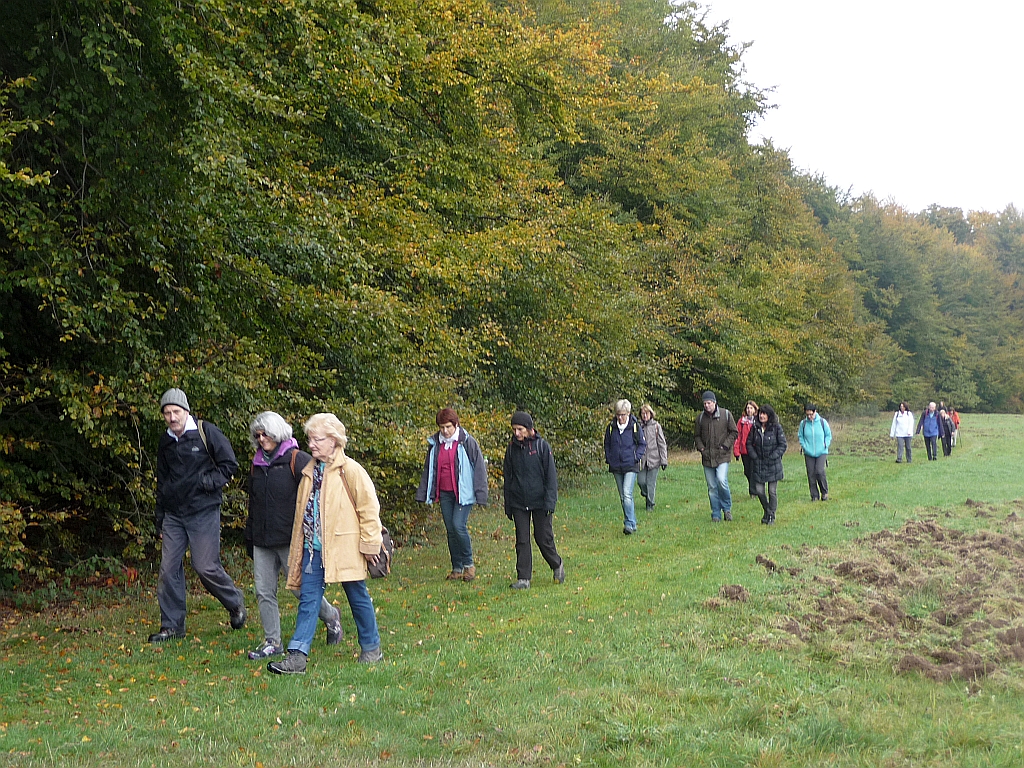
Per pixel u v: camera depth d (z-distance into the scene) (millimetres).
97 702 5570
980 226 107250
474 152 16672
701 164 31422
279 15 9977
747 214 36312
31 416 9867
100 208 8672
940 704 5129
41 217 8055
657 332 26172
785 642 6508
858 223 71812
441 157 15852
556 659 6285
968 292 81688
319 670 6211
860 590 8297
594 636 6930
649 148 29156
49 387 9039
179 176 8633
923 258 78688
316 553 6328
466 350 14195
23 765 4262
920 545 10586
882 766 4180
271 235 10453
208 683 5977
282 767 4281
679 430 30562
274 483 6859
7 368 8773
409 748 4578
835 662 6043
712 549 11133
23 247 8148
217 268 9945
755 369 29969
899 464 24641
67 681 6113
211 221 9648
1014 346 80188
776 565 9438
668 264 29375
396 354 12570
